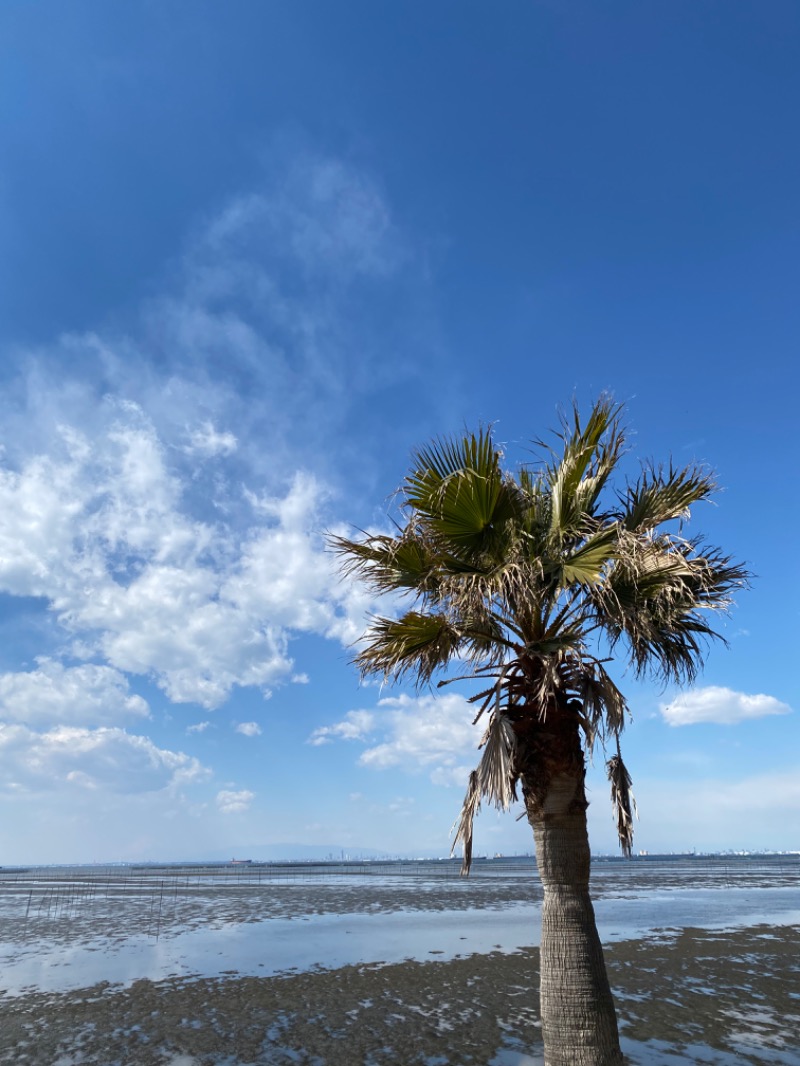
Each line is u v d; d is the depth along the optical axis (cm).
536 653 776
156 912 3634
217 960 2142
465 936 2577
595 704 789
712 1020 1409
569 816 765
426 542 848
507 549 822
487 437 798
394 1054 1225
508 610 838
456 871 8900
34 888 6091
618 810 849
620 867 10950
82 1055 1247
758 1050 1219
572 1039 698
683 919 3039
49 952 2345
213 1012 1527
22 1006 1595
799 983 1741
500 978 1830
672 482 881
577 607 837
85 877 9469
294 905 3891
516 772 796
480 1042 1289
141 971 1986
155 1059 1216
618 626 795
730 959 2052
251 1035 1351
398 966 2005
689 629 866
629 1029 1349
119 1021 1462
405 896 4359
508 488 830
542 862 766
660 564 789
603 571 775
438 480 825
